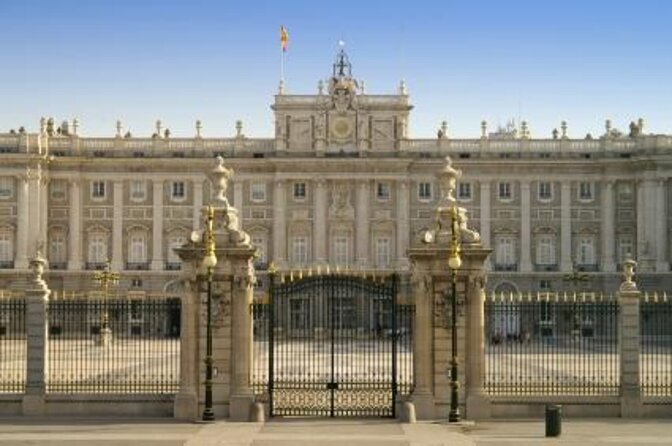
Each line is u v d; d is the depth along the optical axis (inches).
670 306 2466.8
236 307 1729.8
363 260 5206.7
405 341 2723.9
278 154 5216.5
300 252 5241.1
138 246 5255.9
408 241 5221.5
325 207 5226.4
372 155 5211.6
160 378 2282.2
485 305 1963.6
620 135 5442.9
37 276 1766.7
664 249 5113.2
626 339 1745.8
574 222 5226.4
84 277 5201.8
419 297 1732.3
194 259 1728.6
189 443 1481.3
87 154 5246.1
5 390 1900.8
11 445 1465.3
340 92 5231.3
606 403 1739.7
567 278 4901.6
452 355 1669.5
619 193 5211.6
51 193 5226.4
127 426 1635.1
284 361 2827.3
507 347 3019.2
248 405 1708.9
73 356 2854.3
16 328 2650.1
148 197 5255.9
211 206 1736.0
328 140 5241.1
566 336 3314.5
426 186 5260.8
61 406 1747.0
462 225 1766.7
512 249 5246.1
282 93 5226.4
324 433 1567.4
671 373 2425.0
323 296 2755.9
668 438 1525.6
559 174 5231.3
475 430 1603.1
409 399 1729.8
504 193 5255.9
